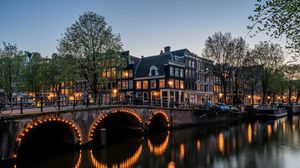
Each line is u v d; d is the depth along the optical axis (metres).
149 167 17.25
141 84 49.75
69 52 31.12
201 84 57.66
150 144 25.36
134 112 28.75
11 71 35.31
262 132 31.34
